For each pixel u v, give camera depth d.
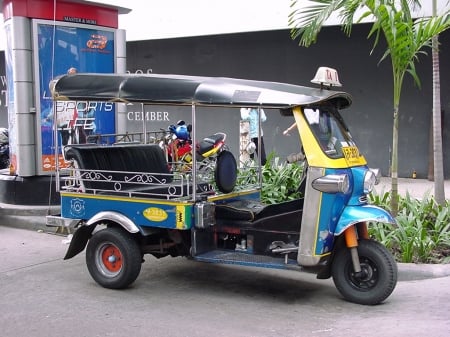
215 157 6.43
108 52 10.32
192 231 5.72
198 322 5.07
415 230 6.93
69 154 6.26
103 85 5.93
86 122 9.95
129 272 5.89
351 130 13.69
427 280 6.21
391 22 6.86
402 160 13.05
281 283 6.28
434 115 8.19
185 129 8.33
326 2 7.48
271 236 5.63
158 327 4.95
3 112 19.25
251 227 5.73
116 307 5.50
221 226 5.89
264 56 14.82
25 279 6.48
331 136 5.54
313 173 5.25
